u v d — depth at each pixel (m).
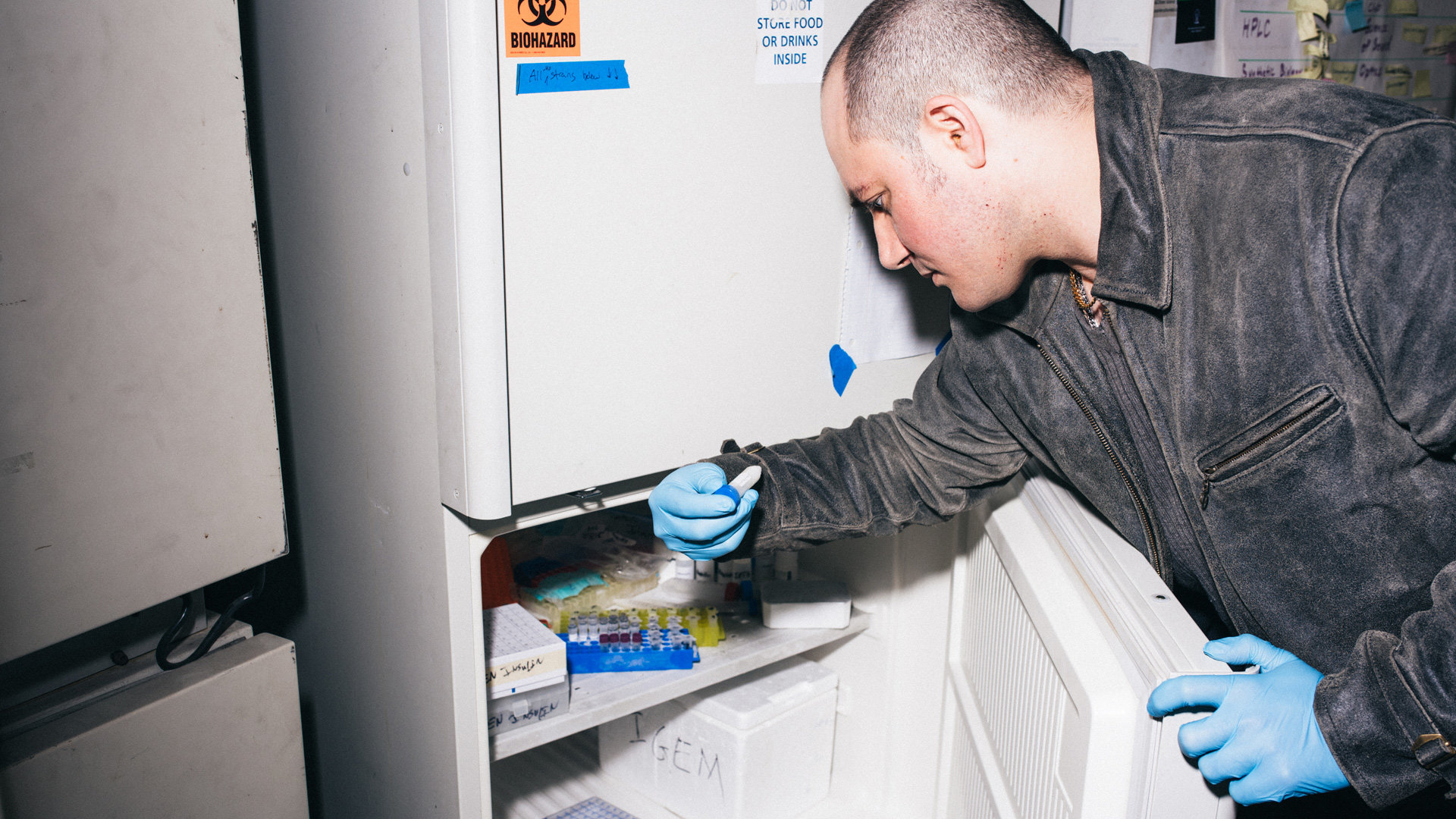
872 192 0.87
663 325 0.91
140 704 0.86
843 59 0.84
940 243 0.84
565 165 0.81
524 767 1.58
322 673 1.20
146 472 0.82
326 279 0.99
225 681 0.92
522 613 1.14
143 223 0.79
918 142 0.80
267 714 0.96
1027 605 0.88
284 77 0.97
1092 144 0.79
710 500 0.89
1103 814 0.69
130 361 0.79
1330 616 0.82
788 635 1.33
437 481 0.87
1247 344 0.74
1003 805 0.94
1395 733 0.62
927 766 1.44
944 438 1.04
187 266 0.82
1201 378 0.79
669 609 1.35
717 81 0.89
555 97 0.78
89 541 0.79
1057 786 0.77
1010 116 0.78
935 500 1.06
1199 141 0.76
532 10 0.75
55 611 0.77
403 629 0.99
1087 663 0.73
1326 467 0.75
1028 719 0.88
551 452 0.87
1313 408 0.73
